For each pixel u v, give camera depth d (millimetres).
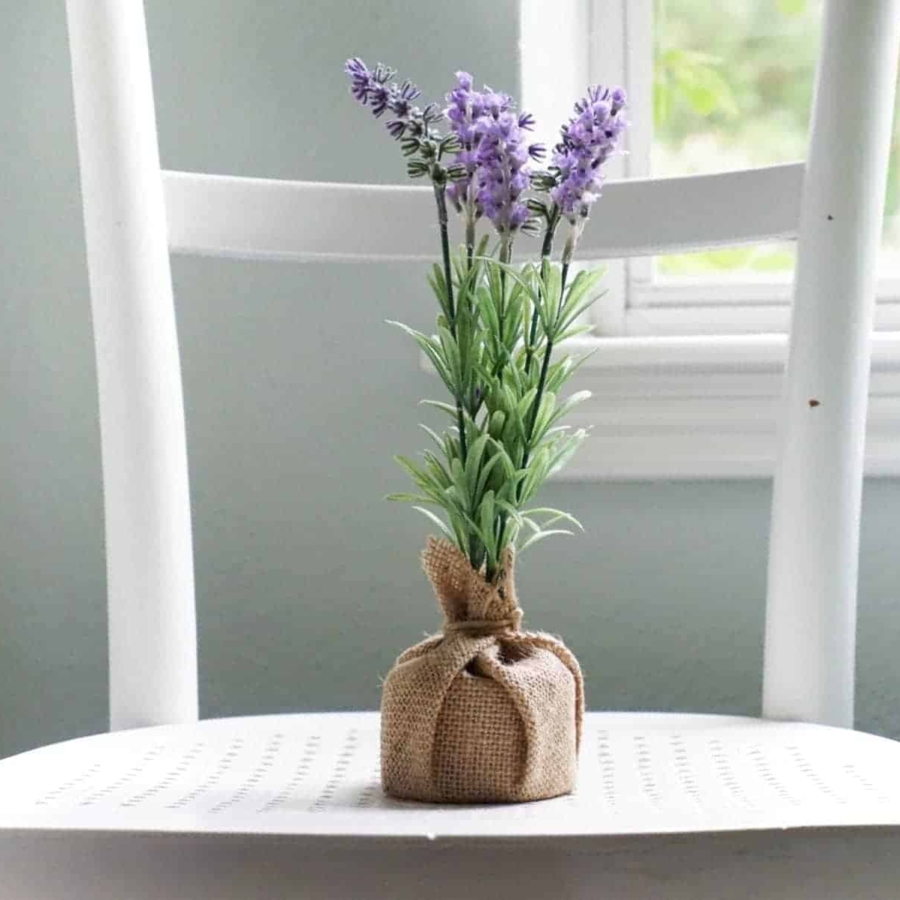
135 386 871
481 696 711
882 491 1012
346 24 1041
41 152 1054
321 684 1060
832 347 859
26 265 1058
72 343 1060
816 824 586
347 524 1057
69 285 1058
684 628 1031
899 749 772
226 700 1063
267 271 1056
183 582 875
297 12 1045
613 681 1037
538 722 708
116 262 876
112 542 868
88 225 881
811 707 856
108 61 883
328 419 1057
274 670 1062
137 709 861
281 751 801
